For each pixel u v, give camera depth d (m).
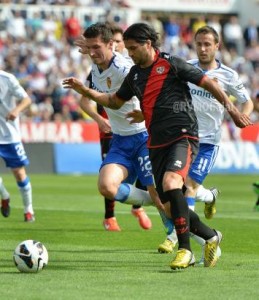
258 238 37.81
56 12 118.44
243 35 133.12
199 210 52.78
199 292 24.14
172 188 27.67
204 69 36.75
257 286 25.20
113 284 25.39
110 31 34.00
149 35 28.06
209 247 29.05
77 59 108.50
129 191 33.00
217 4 143.50
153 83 28.22
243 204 56.41
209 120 36.38
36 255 27.38
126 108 34.53
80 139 92.38
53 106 97.94
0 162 86.88
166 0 140.38
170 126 28.14
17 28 111.62
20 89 43.09
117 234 39.12
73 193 63.81
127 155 34.78
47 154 88.06
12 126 43.53
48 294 23.66
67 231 40.19
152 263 29.94
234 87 36.69
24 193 44.16
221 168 91.69
